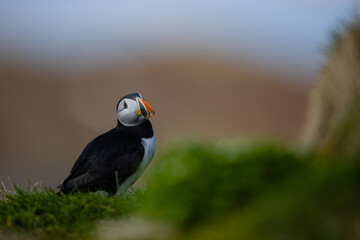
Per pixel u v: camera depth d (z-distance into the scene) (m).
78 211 6.15
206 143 4.79
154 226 4.56
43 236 5.79
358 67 4.46
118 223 5.71
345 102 4.47
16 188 6.88
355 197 3.84
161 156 4.71
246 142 4.68
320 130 4.62
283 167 4.36
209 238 4.11
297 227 3.92
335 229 3.83
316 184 3.99
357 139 4.21
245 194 4.34
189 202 4.40
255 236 3.98
